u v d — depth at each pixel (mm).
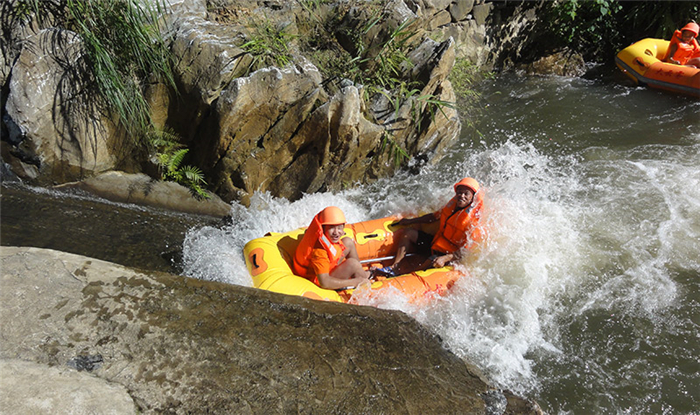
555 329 4609
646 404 3889
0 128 5383
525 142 7945
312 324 3480
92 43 5305
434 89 7281
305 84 5941
